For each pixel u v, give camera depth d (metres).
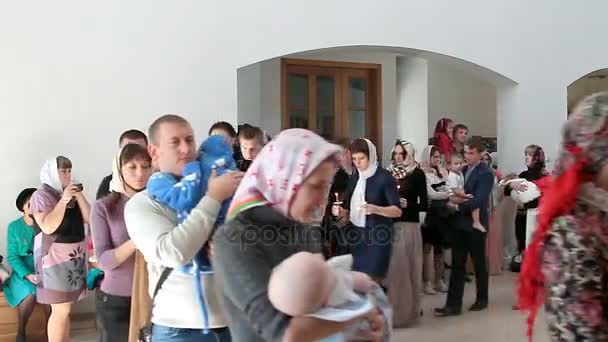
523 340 4.78
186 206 2.13
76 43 5.36
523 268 1.69
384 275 4.60
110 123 5.44
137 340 2.53
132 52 5.50
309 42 6.06
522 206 6.55
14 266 4.61
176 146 2.25
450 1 6.68
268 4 5.89
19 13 5.23
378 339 1.56
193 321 2.09
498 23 6.91
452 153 6.57
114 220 2.81
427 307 5.83
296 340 1.37
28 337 4.73
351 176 4.83
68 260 4.16
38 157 5.27
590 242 1.54
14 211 5.21
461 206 5.54
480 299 5.70
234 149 4.27
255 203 1.53
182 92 5.62
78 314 5.44
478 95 9.93
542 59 7.11
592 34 7.31
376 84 8.52
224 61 5.75
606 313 1.52
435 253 6.51
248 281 1.46
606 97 1.63
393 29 6.42
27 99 5.25
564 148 1.66
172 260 2.01
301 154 1.51
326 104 8.30
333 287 1.42
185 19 5.63
